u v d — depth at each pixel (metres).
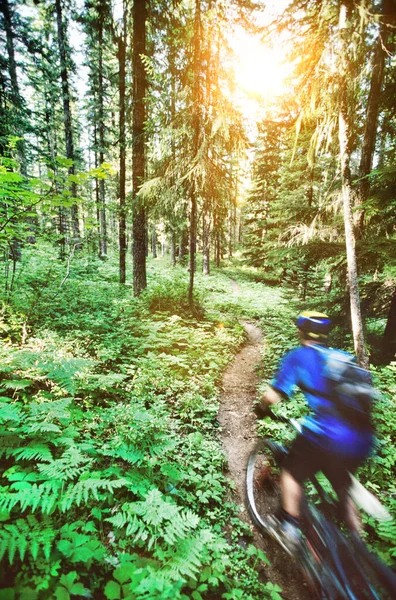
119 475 3.04
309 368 2.70
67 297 9.23
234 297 18.16
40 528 2.22
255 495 3.71
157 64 10.69
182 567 2.19
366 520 3.17
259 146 22.69
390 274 6.44
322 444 2.50
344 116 5.88
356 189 7.41
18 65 13.58
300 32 6.18
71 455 2.87
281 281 22.67
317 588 2.50
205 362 7.76
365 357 6.05
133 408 4.09
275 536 2.92
